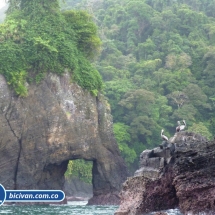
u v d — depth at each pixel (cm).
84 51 10519
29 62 9481
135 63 16625
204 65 16462
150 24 18312
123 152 13050
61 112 9362
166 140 5278
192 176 3909
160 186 4306
